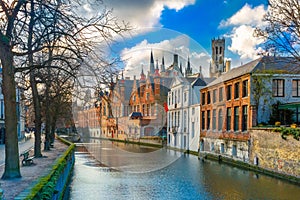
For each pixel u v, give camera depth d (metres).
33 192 6.32
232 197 16.17
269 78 28.75
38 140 22.02
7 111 12.17
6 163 12.21
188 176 22.19
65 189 16.09
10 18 11.59
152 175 21.59
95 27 12.17
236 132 30.44
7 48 11.68
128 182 18.95
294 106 26.92
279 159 22.94
